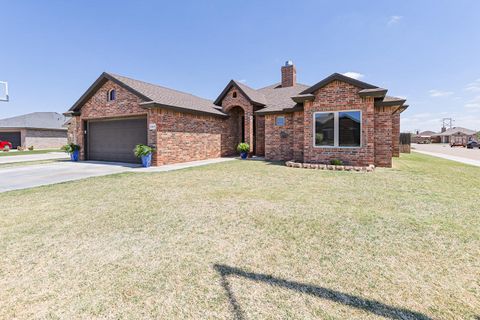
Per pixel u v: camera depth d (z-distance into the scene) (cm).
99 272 277
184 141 1419
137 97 1312
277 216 456
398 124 1669
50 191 683
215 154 1688
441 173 943
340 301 224
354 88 1100
